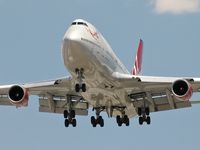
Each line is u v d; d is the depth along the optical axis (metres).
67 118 134.12
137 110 134.75
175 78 122.88
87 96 123.94
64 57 112.62
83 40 112.62
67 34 113.25
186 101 128.25
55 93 131.00
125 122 137.62
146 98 131.25
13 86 122.56
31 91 129.25
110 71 121.44
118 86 124.06
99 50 117.31
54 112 135.50
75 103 132.62
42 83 125.44
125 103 130.12
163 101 131.25
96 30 120.94
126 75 123.50
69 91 128.12
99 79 118.56
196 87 123.38
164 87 125.69
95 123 137.12
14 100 122.56
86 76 115.75
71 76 117.75
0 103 135.00
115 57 127.38
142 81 122.69
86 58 112.88
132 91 127.62
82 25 116.62
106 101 128.12
